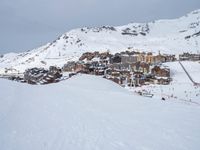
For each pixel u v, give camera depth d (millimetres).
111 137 14492
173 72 173750
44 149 11773
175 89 121562
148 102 28844
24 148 11633
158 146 13414
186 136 15297
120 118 19688
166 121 18984
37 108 20500
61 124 16391
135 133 15633
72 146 12492
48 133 14266
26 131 14219
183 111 23297
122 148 12805
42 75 151000
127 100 29750
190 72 172375
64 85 45250
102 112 21859
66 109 21516
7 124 14945
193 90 116938
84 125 16688
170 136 15211
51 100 25703
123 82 146000
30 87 36312
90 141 13484
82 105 24625
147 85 139125
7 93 26875
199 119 19938
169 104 27672
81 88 41562
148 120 19250
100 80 54031
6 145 11711
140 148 12984
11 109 18891
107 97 31656
